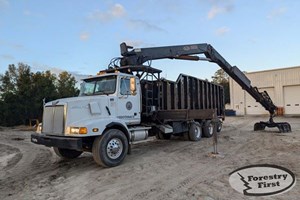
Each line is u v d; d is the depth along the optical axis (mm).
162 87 10102
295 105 31172
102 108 7148
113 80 7777
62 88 33125
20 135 17203
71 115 6492
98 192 4930
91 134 6270
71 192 4988
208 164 6820
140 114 8570
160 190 4902
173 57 9844
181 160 7406
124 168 6609
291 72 31531
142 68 8859
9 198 4773
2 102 26422
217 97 15602
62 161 7902
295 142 10375
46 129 6910
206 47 11172
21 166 7484
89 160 7793
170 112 10156
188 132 11695
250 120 25906
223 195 4496
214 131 8727
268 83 33469
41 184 5555
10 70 32750
